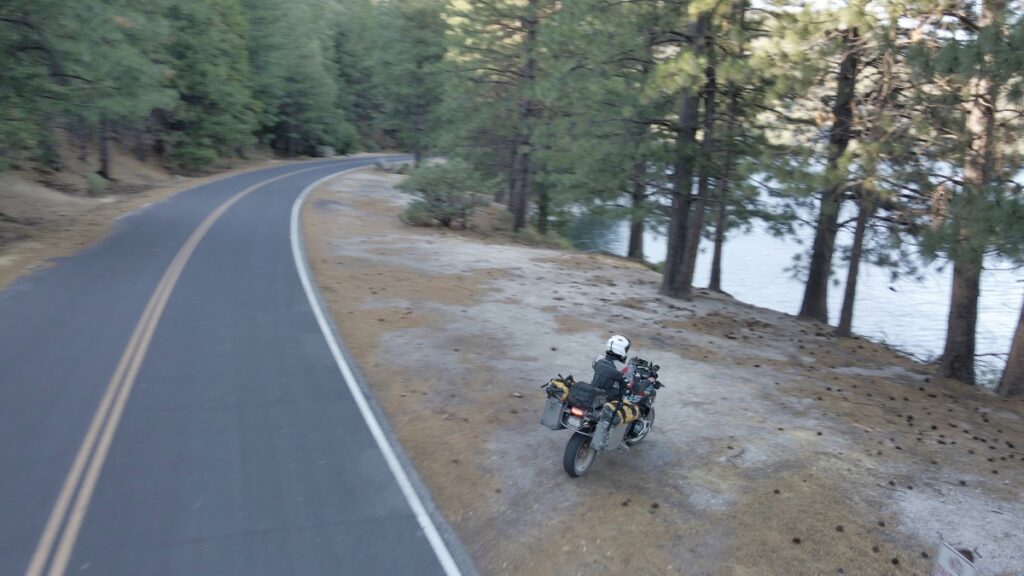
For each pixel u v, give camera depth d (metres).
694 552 7.06
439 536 7.01
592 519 7.56
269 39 60.31
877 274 45.22
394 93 56.00
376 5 83.75
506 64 36.88
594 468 8.77
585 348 14.16
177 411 9.61
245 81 53.19
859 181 15.17
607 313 17.84
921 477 9.10
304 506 7.41
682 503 8.03
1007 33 11.16
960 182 14.01
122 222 24.94
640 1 19.12
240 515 7.16
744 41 16.88
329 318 14.77
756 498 8.22
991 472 9.46
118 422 9.13
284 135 68.25
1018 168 14.30
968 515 8.12
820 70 15.80
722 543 7.25
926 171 14.97
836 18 14.64
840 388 13.13
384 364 12.18
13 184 28.67
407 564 6.52
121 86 24.86
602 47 19.72
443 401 10.68
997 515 8.17
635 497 8.10
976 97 12.77
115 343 12.27
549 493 8.07
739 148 20.41
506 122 37.91
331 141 72.75
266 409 9.88
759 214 21.78
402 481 8.07
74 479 7.64
